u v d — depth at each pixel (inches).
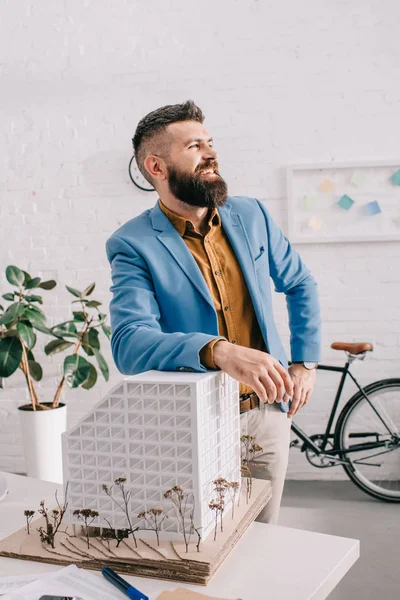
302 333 60.7
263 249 58.0
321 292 131.6
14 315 116.9
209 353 40.1
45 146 137.9
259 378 38.4
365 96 128.2
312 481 135.1
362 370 131.4
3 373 118.0
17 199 139.3
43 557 35.9
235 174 132.0
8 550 36.9
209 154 52.0
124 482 36.6
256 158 131.5
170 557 33.9
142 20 134.0
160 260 51.8
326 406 132.8
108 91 135.6
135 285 50.3
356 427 133.0
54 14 136.6
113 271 52.6
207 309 51.7
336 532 107.3
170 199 53.6
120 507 36.8
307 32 129.3
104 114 136.0
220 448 38.8
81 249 137.9
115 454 36.8
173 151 51.5
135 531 36.7
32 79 137.6
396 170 127.1
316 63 129.3
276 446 58.1
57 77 137.0
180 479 35.5
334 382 132.3
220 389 39.0
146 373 39.6
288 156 130.7
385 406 131.3
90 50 135.7
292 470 136.3
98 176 136.8
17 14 137.5
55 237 138.6
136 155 56.1
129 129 135.3
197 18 132.2
